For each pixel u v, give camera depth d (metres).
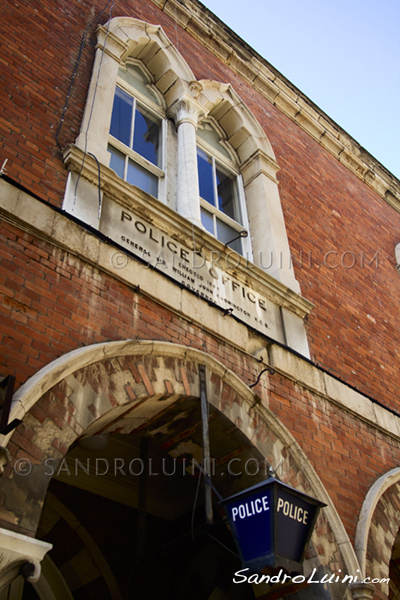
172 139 7.76
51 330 4.31
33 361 4.05
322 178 9.95
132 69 8.09
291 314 6.94
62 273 4.70
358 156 11.38
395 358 8.39
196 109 8.03
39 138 5.56
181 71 8.28
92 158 5.66
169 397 4.79
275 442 5.43
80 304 4.65
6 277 4.29
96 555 6.91
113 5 8.02
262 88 10.22
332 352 7.27
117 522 7.42
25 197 4.82
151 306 5.23
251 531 4.15
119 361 4.60
